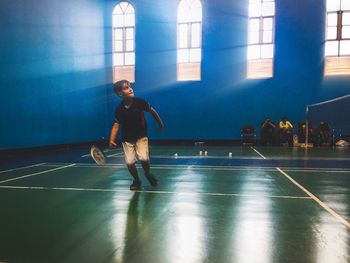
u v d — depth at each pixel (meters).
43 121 12.23
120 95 4.96
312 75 15.11
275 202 4.37
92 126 15.88
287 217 3.67
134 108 4.93
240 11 15.75
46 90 12.40
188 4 16.44
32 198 4.70
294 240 2.94
